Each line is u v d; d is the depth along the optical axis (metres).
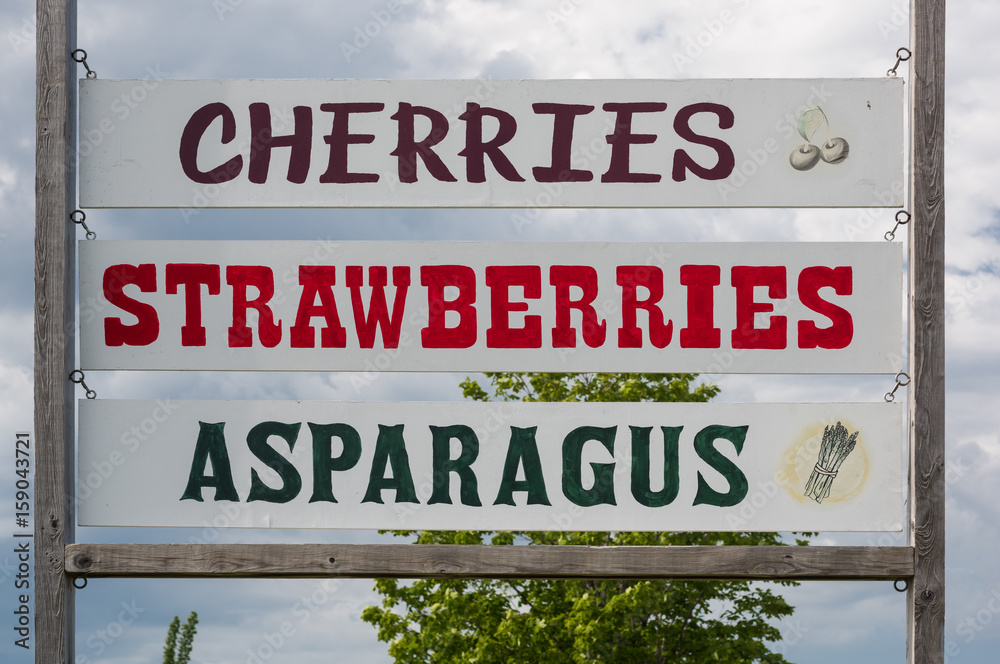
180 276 4.92
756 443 4.85
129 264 4.92
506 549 4.80
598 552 4.80
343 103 4.96
